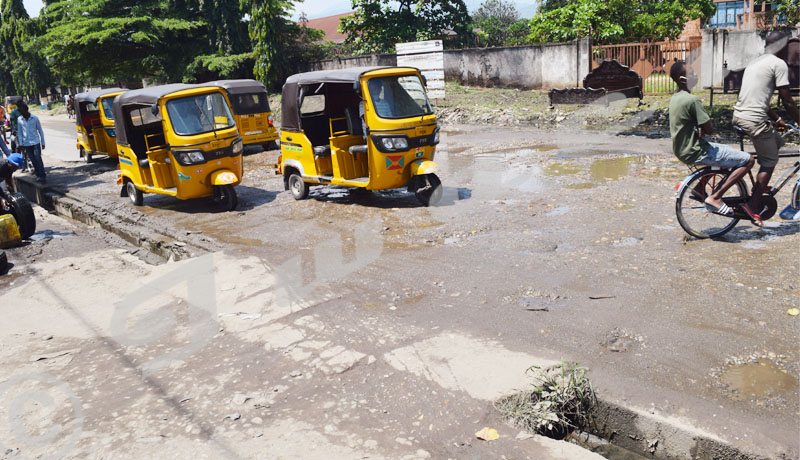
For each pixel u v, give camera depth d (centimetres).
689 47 1836
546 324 463
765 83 564
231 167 979
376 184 868
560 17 2309
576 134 1456
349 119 921
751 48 1731
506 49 2239
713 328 433
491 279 566
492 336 450
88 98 1648
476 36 3709
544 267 584
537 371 394
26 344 508
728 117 1417
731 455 316
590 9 2220
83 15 3203
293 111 969
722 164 590
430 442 335
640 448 350
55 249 830
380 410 367
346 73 870
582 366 398
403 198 952
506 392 374
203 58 3009
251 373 424
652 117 1540
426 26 3562
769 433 319
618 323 454
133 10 3127
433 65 2095
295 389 398
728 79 1585
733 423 329
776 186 608
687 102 582
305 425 356
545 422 353
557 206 807
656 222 696
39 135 1437
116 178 1418
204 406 385
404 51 2136
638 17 2375
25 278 698
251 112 1612
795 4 1634
